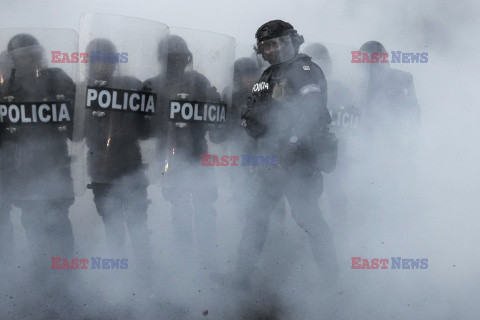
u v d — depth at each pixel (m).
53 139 3.12
